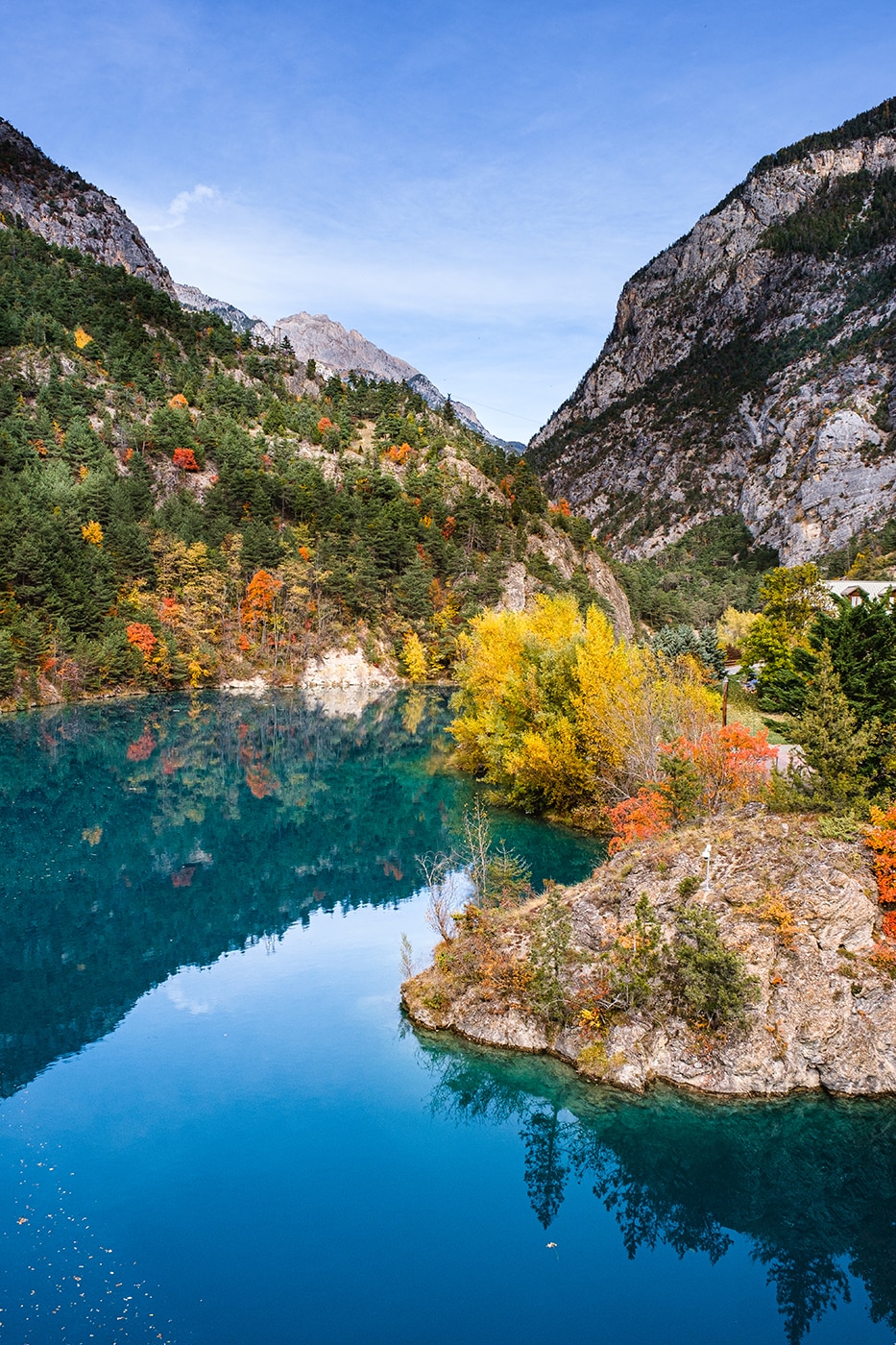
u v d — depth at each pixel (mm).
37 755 79625
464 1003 27609
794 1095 23391
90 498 128125
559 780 50219
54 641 106312
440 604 148125
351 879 46000
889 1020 23766
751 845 27812
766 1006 24172
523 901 32812
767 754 35219
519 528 171500
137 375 187375
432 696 123375
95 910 41688
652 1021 24672
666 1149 22031
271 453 180125
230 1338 15781
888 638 32875
